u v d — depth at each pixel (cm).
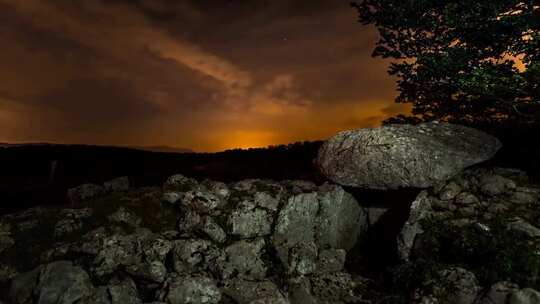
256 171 1811
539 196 870
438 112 1107
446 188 941
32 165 2367
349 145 1023
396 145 945
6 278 766
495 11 930
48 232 867
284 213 952
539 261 711
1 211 1220
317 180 1299
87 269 786
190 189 1048
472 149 966
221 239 891
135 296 738
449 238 836
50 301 680
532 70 871
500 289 671
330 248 995
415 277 785
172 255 822
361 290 850
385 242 1036
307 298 794
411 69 1077
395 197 1073
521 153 1089
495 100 1004
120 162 2566
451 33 1037
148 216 948
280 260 891
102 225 895
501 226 813
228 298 763
